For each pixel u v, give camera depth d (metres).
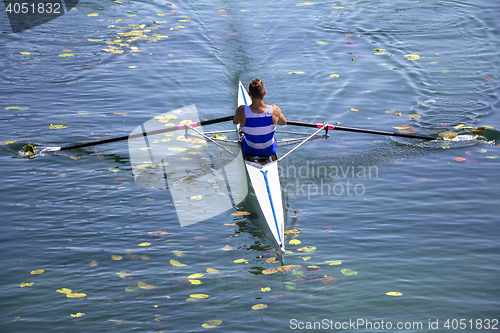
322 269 9.59
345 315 8.37
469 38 23.77
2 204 11.79
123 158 14.27
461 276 9.27
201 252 10.20
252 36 24.28
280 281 9.26
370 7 28.12
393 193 12.41
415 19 26.27
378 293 8.88
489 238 10.41
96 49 22.30
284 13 27.44
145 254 10.11
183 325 8.17
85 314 8.43
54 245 10.37
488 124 15.93
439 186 12.62
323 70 20.53
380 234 10.70
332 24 25.72
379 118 16.69
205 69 20.70
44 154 14.27
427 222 11.08
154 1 29.22
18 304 8.66
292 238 10.64
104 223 11.19
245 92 17.25
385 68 20.67
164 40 23.61
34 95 17.91
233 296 8.88
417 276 9.31
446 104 17.52
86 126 15.94
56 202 11.98
